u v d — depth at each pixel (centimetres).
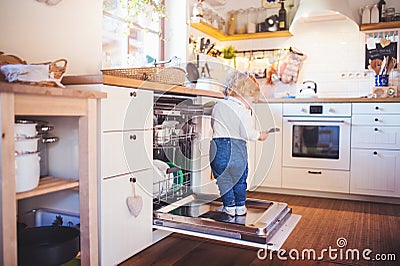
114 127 167
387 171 306
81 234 146
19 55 174
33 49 181
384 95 349
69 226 163
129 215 179
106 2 251
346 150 319
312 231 229
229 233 185
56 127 166
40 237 155
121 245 174
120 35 264
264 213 217
